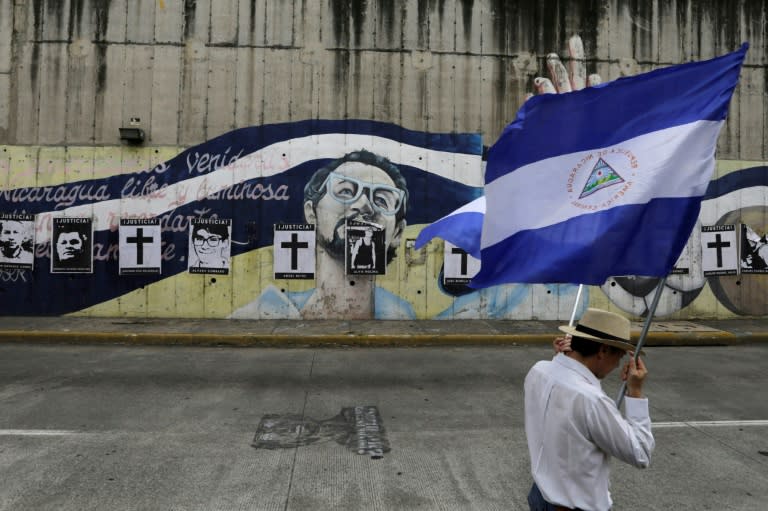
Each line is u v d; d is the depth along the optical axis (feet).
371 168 43.55
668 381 26.53
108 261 42.68
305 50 43.34
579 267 8.98
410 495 13.71
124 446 16.98
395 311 43.37
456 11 44.24
